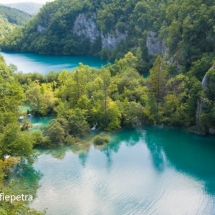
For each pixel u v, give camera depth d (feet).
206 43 322.14
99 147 231.71
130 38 654.53
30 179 188.85
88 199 170.91
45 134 236.02
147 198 172.65
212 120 243.60
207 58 289.53
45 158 214.48
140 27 628.28
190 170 202.49
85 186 182.91
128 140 247.09
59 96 313.32
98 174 196.13
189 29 334.65
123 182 187.83
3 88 259.39
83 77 307.99
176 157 220.84
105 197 172.86
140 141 245.45
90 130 258.98
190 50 325.01
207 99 245.86
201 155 223.30
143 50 525.34
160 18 509.35
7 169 192.24
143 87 309.83
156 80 291.17
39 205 164.66
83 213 159.43
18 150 190.80
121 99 295.48
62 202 167.73
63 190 178.50
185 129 262.47
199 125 253.65
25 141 192.44
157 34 500.33
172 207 165.58
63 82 347.77
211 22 323.16
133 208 164.25
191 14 353.72
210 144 239.50
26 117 291.58
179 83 286.05
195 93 257.55
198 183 186.91
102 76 316.81
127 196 174.09
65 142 234.58
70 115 255.29
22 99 280.31
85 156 218.59
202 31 331.36
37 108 301.63
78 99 282.56
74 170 200.03
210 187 182.80
